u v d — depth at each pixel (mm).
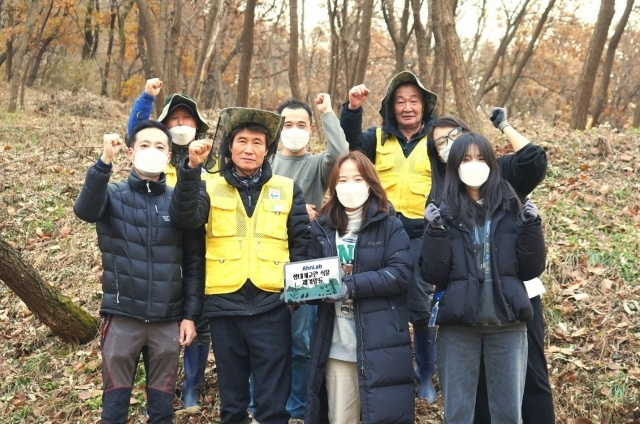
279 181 4027
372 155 4512
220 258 3834
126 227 3789
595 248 5930
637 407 4379
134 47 30000
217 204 3877
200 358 4500
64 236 7305
